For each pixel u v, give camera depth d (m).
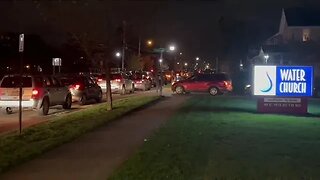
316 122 17.70
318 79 38.34
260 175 8.58
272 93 21.78
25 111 23.12
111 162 9.80
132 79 45.31
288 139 13.00
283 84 21.80
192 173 8.66
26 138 12.93
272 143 12.26
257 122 17.36
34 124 17.34
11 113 22.11
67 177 8.45
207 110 22.34
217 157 10.24
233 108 23.73
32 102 20.88
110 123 16.81
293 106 21.67
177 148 11.34
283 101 21.73
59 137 13.09
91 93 28.91
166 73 67.00
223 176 8.46
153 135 13.63
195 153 10.67
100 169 9.12
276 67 21.84
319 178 8.38
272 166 9.36
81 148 11.55
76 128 15.05
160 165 9.30
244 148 11.44
